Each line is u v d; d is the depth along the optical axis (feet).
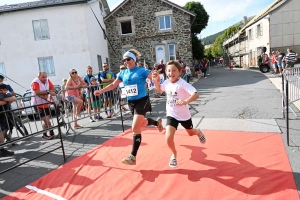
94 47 54.75
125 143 15.67
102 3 66.44
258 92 31.07
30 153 16.02
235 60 132.87
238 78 53.11
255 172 10.18
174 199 8.87
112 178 10.96
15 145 18.25
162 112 25.21
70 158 14.21
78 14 50.70
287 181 9.27
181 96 10.69
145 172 11.17
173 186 9.74
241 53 110.32
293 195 8.37
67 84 21.27
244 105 23.85
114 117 24.77
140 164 12.04
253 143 13.50
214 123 18.43
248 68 93.30
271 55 65.00
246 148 12.86
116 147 15.07
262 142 13.53
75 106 21.43
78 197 9.69
